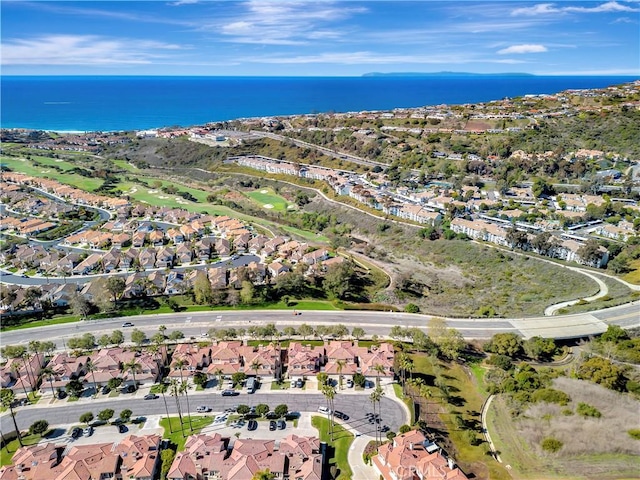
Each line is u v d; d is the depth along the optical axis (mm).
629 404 102000
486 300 164125
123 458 91000
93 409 109062
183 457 90562
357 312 153000
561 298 158375
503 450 93312
